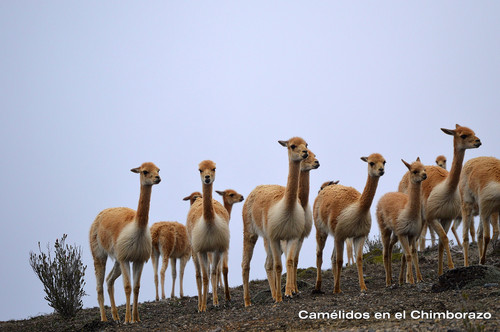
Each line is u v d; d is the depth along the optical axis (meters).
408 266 35.91
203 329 28.48
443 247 37.06
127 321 32.91
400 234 36.03
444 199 36.41
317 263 37.78
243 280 36.59
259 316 29.67
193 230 35.53
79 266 39.44
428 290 32.00
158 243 46.94
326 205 36.88
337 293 36.22
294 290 37.12
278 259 33.88
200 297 36.72
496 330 21.42
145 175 32.69
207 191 34.56
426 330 22.48
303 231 36.75
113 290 35.12
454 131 36.12
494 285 29.52
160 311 37.88
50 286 38.09
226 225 35.91
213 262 36.75
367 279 42.47
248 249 37.28
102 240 34.34
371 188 34.62
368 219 35.50
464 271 30.95
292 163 33.44
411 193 35.19
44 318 40.50
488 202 35.81
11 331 35.91
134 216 33.56
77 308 39.62
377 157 34.53
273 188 36.50
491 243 46.94
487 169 36.50
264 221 35.03
